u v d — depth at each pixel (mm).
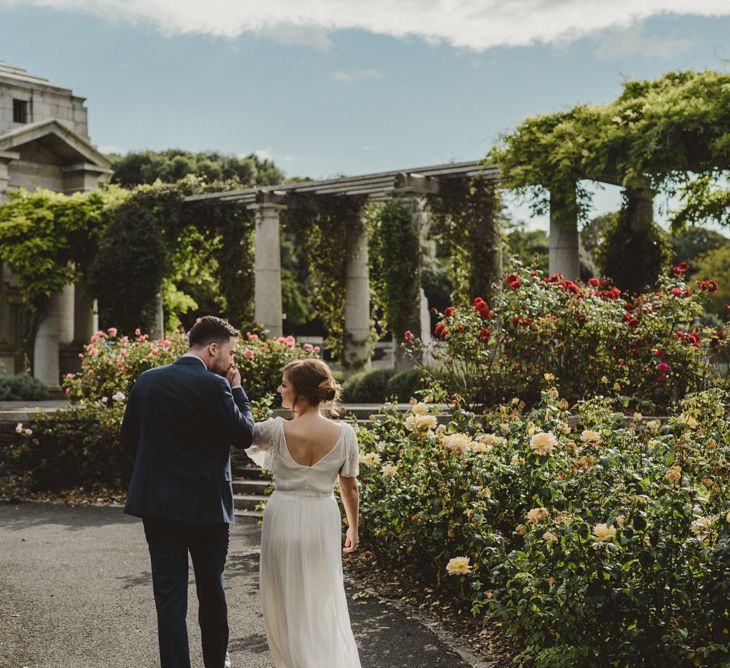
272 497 3980
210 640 4066
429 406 6762
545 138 12406
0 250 20969
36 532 8438
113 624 5285
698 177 12625
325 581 3883
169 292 24094
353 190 18266
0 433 11062
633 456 4703
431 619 5180
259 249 19047
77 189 23891
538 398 8984
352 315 19391
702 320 16875
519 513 5293
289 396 3990
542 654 3936
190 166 42125
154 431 3932
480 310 9133
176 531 3924
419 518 5559
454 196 16406
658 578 3709
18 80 23844
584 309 9086
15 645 4895
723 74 11344
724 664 3434
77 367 22641
